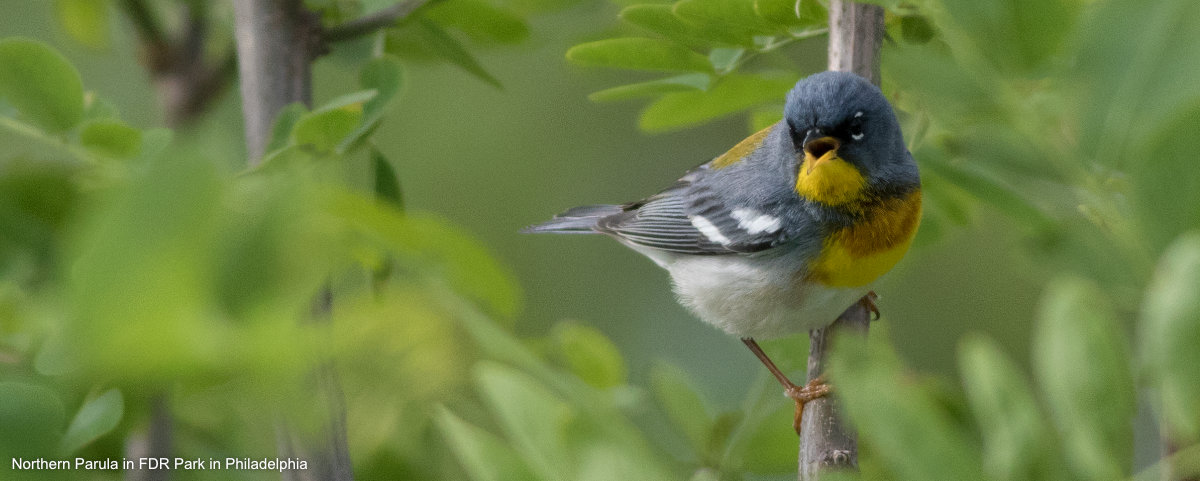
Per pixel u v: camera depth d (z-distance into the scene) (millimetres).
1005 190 6301
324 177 2295
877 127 8062
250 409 1922
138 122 10406
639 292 13719
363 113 6074
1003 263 12977
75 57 10930
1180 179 2635
